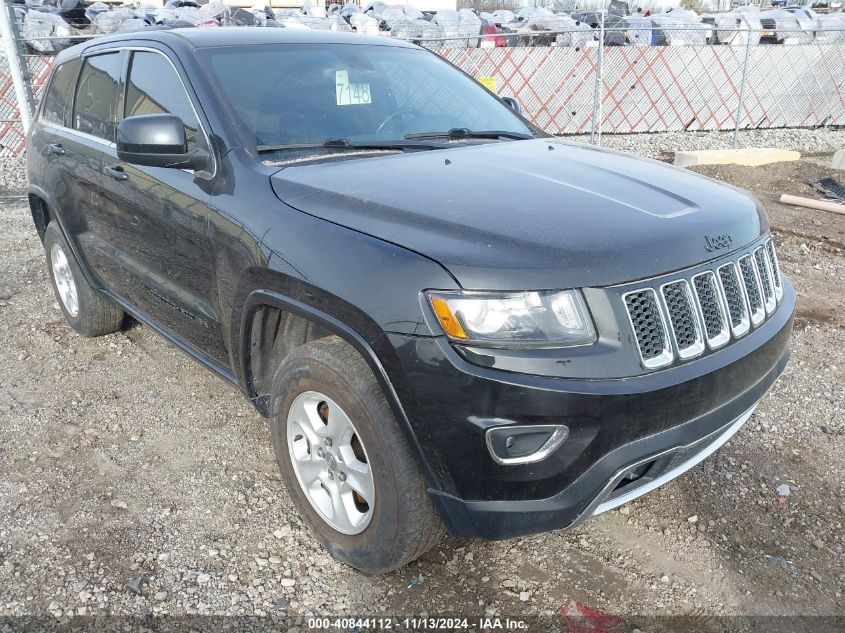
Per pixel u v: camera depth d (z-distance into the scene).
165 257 3.28
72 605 2.41
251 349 2.79
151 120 2.78
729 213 2.53
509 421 1.99
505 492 2.06
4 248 6.61
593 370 2.02
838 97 13.45
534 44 13.83
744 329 2.42
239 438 3.45
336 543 2.54
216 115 2.95
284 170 2.73
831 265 5.86
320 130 3.10
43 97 4.70
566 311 2.04
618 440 2.06
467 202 2.36
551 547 2.69
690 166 9.57
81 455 3.30
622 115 12.86
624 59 12.51
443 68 3.94
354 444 2.42
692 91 12.90
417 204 2.34
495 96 4.01
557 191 2.50
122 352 4.41
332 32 3.80
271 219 2.54
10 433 3.49
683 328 2.22
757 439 3.38
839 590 2.48
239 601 2.43
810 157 10.63
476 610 2.39
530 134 3.68
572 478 2.06
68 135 4.12
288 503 2.96
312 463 2.57
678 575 2.55
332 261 2.26
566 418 1.99
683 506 2.91
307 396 2.48
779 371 2.67
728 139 12.21
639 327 2.12
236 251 2.68
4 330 4.77
